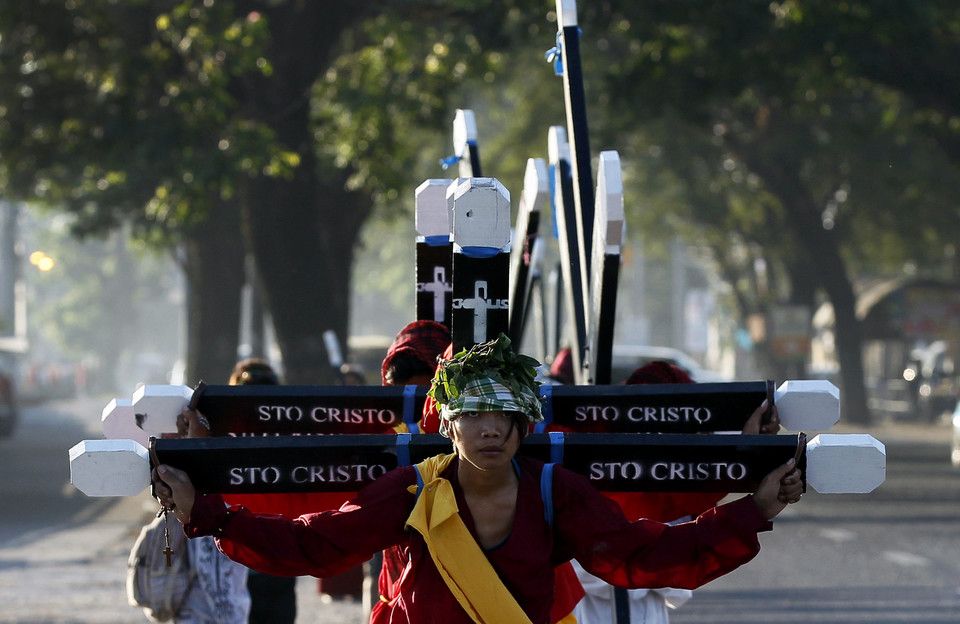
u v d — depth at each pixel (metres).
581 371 17.06
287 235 58.03
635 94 69.19
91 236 102.19
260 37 55.28
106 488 11.21
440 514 10.89
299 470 11.54
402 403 13.22
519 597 11.04
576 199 16.70
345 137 64.81
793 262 132.12
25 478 74.50
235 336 89.06
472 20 62.19
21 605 33.09
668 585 11.16
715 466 11.44
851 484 11.09
